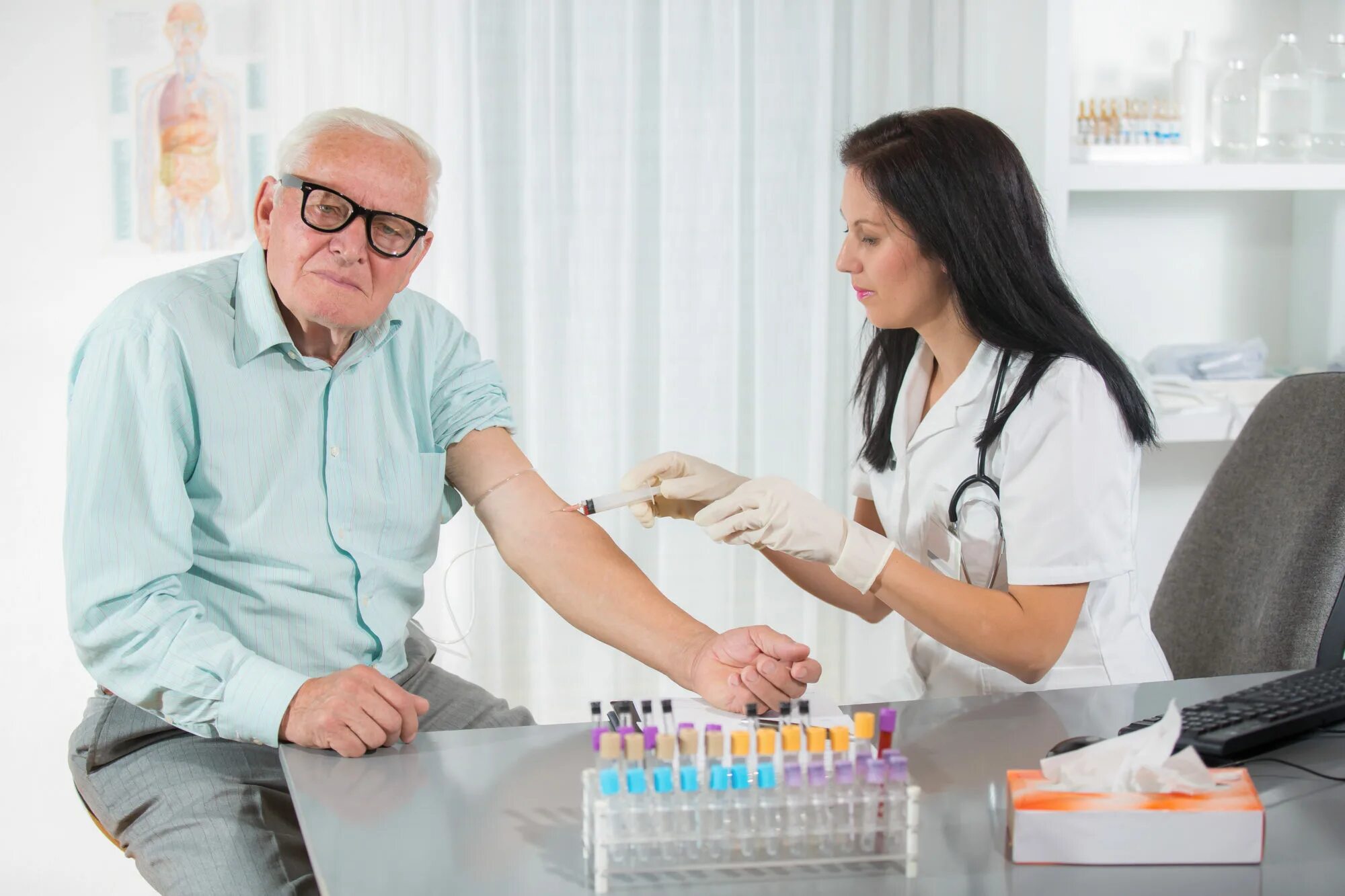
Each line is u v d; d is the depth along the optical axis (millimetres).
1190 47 2547
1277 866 792
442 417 1599
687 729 824
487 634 2549
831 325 2686
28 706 2465
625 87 2504
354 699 1056
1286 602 1485
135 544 1254
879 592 1316
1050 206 2436
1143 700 1121
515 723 1530
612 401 2576
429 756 1016
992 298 1377
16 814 2328
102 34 2377
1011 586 1349
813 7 2570
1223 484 1622
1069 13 2391
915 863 780
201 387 1337
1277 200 2785
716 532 1369
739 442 2701
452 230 2482
